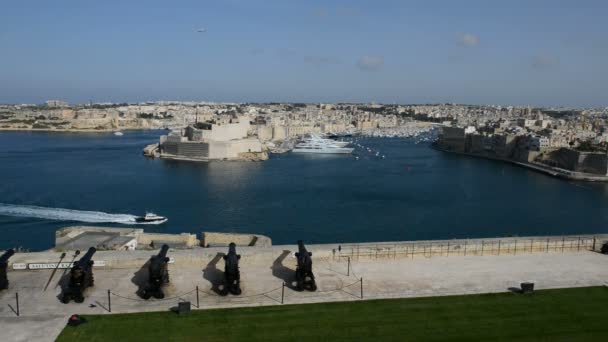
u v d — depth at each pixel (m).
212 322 46.75
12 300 50.62
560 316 49.50
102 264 59.44
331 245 66.81
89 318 47.06
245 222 177.88
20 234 159.38
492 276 60.38
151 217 178.38
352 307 50.59
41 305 49.62
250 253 62.38
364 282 57.47
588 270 63.28
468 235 163.75
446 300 52.81
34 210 191.00
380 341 43.75
